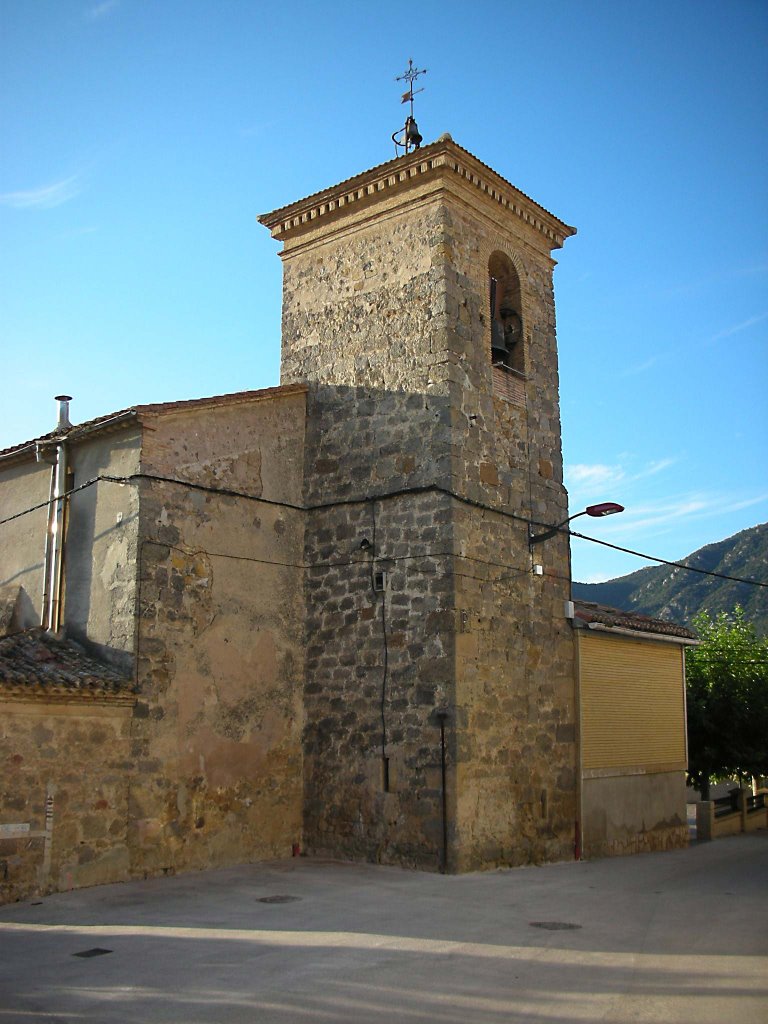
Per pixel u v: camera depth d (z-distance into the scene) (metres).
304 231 18.03
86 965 8.66
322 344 17.22
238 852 14.55
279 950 9.20
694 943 9.65
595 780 17.72
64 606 14.71
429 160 16.11
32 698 12.20
